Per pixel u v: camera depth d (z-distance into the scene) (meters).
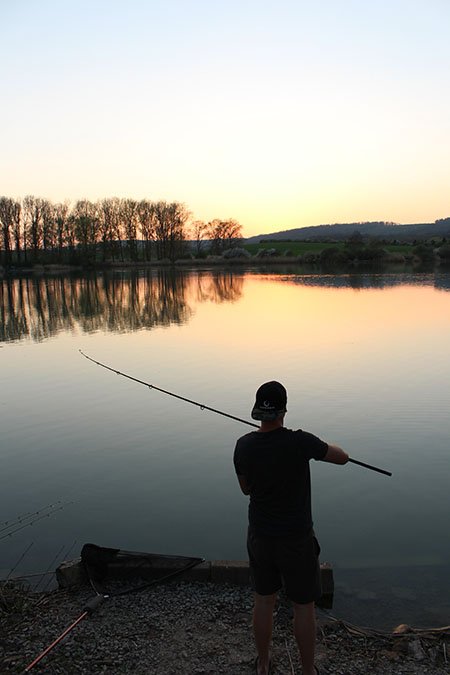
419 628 3.83
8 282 55.03
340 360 13.05
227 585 4.29
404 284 39.47
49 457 7.53
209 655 3.46
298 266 82.31
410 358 13.09
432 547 4.94
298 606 3.12
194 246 112.31
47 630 3.74
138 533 5.29
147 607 4.00
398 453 7.21
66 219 86.31
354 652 3.51
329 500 5.94
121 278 58.81
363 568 4.62
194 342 16.62
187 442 8.00
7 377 12.80
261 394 3.13
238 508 5.81
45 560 4.84
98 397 10.74
